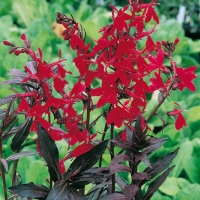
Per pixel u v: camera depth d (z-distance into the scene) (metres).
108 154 1.31
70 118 0.77
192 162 1.30
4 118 0.85
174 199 1.21
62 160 0.81
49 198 0.74
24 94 0.76
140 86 0.73
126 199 0.76
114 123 0.75
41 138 0.75
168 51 0.79
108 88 0.72
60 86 0.74
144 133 0.76
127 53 0.71
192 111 1.50
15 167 0.93
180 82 0.79
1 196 1.20
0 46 1.79
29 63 0.85
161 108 1.55
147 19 0.74
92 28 1.92
